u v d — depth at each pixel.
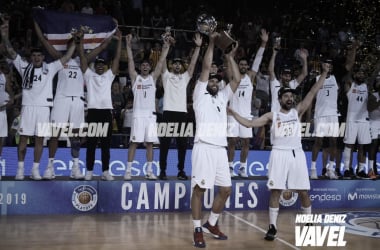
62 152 8.30
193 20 12.80
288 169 5.58
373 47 11.52
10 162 8.03
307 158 9.30
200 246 5.08
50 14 7.57
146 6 13.19
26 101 6.54
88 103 6.80
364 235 5.86
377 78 8.34
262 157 9.20
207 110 5.22
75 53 6.98
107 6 12.02
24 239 5.25
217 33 5.18
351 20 13.03
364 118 8.05
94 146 6.83
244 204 7.37
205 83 5.27
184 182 7.14
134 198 6.95
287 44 12.85
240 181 7.35
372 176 8.12
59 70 6.83
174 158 8.91
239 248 5.12
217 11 14.43
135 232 5.72
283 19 13.62
